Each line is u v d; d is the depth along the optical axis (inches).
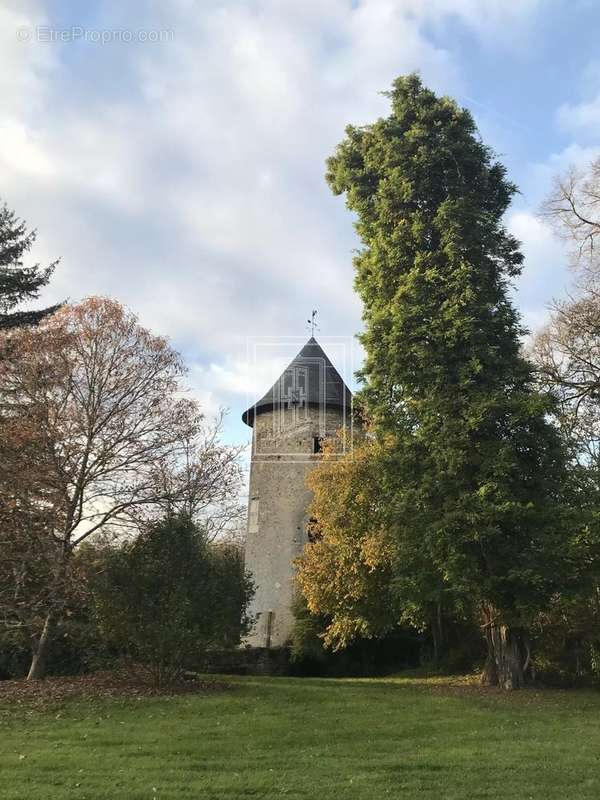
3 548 627.2
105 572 584.4
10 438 631.2
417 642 1053.2
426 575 612.1
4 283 1083.9
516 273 735.1
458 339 662.5
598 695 588.4
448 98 743.1
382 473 677.9
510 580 585.6
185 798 251.1
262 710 465.7
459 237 688.4
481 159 737.0
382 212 740.7
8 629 671.8
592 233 857.5
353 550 800.3
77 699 505.0
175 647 566.6
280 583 1165.7
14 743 355.6
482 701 532.1
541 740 379.6
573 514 601.6
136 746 348.5
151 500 700.7
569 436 742.5
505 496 599.8
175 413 738.2
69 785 267.9
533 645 732.0
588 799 256.7
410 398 682.2
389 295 726.5
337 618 854.5
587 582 601.6
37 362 688.4
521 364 673.6
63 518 670.5
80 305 733.3
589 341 857.5
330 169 827.4
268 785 270.8
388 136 757.3
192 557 589.3
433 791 265.3
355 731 398.3
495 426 647.1
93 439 707.4
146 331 745.6
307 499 1202.6
